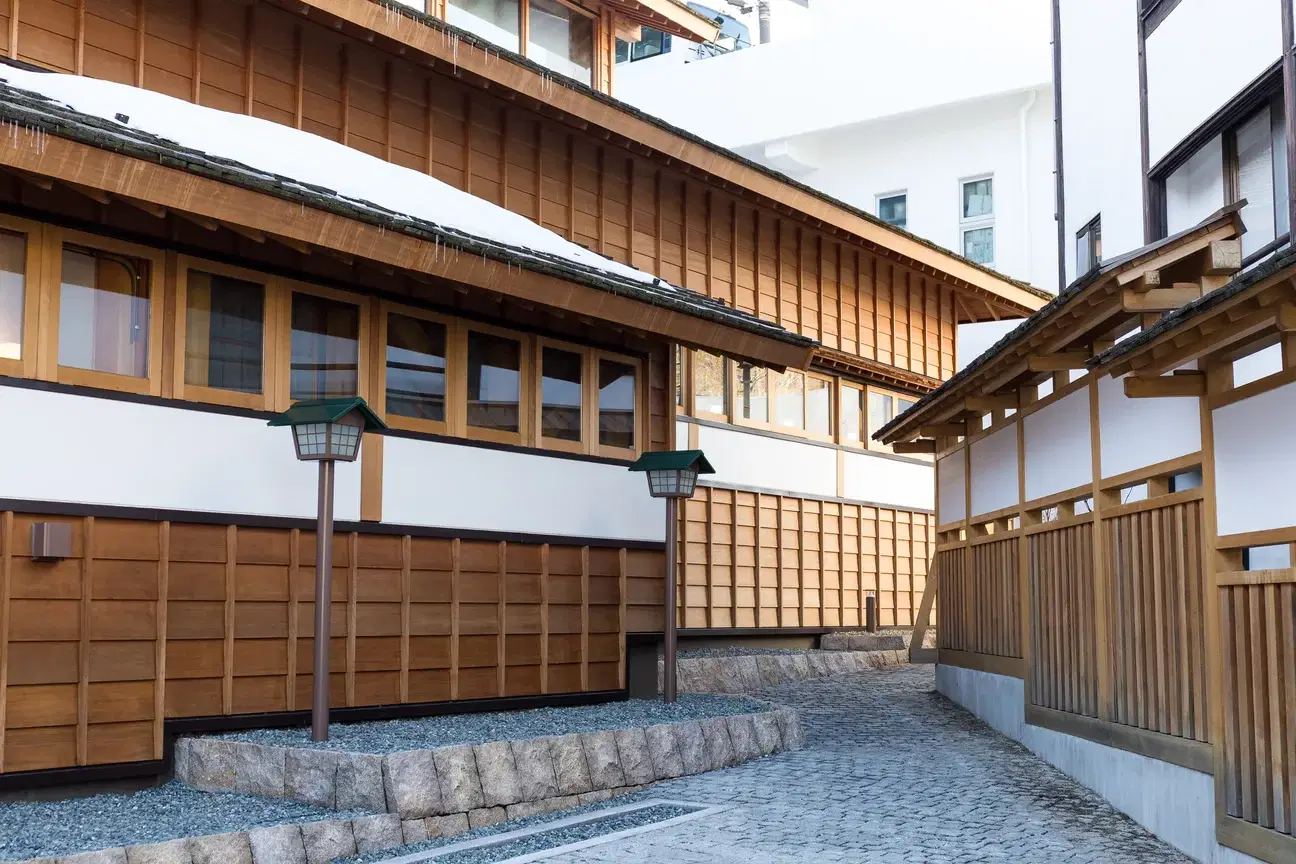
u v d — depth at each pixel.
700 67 33.22
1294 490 6.15
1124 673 8.69
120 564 7.83
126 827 6.65
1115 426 8.97
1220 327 6.27
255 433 8.66
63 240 7.68
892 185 30.83
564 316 10.02
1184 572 7.68
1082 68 15.13
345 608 9.20
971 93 28.97
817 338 18.81
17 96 6.56
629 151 14.38
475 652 10.15
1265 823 6.38
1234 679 6.78
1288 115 9.52
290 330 8.99
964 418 13.76
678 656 15.36
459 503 10.09
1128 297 7.73
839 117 30.88
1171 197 12.53
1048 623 10.55
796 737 10.93
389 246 8.30
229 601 8.40
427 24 11.14
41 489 7.43
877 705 14.16
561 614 10.96
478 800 7.66
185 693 8.15
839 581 19.58
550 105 12.68
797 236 18.42
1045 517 11.29
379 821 7.02
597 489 11.41
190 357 8.35
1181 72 12.08
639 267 14.92
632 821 7.80
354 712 9.14
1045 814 8.31
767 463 18.12
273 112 10.47
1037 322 9.14
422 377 9.96
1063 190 15.77
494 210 11.05
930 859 6.87
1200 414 7.33
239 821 6.87
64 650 7.50
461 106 12.27
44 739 7.38
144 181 6.91
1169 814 7.64
